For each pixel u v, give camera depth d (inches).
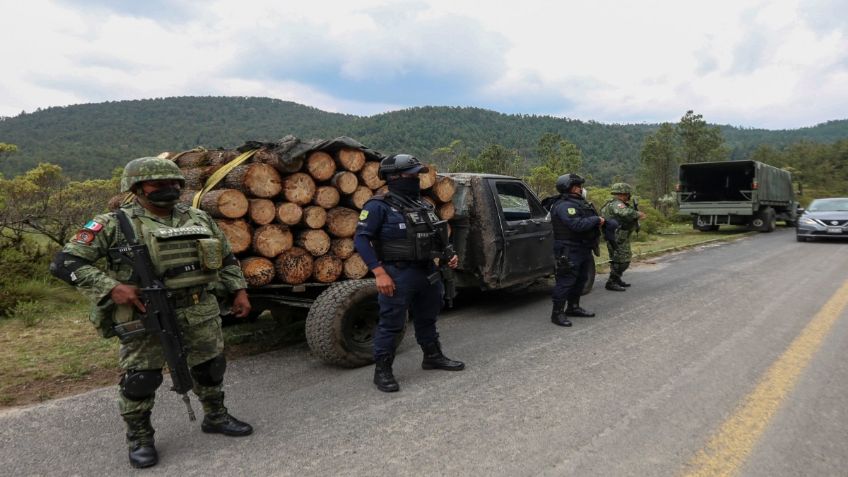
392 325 146.6
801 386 142.9
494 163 1488.7
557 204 215.5
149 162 103.8
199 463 106.7
